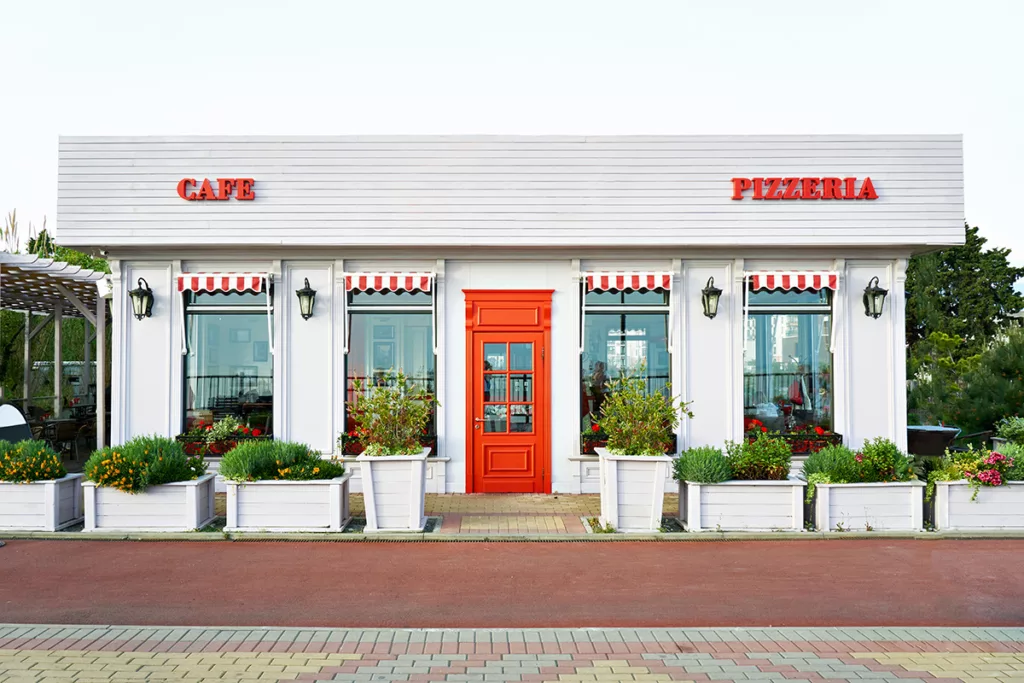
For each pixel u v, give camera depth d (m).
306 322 12.25
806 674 5.39
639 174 11.96
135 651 5.75
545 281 12.30
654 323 12.43
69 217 11.73
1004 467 9.84
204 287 11.77
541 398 12.21
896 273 12.38
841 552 8.84
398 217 11.86
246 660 5.59
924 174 12.02
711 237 11.94
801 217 11.98
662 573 7.99
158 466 9.51
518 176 11.91
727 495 9.72
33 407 16.92
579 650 5.83
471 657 5.68
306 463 9.87
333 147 11.89
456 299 12.27
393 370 12.34
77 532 9.41
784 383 12.44
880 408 12.36
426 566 8.24
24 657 5.62
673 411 10.41
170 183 11.81
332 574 7.93
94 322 14.78
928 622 6.59
